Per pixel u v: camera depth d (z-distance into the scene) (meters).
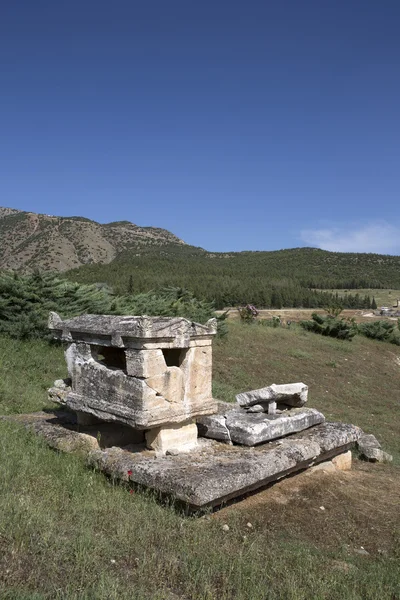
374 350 24.56
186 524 4.45
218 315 21.88
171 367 5.57
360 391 16.11
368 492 6.32
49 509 4.17
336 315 30.91
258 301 75.00
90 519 4.15
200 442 6.19
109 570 3.46
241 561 3.85
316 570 4.05
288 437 6.56
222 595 3.43
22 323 11.49
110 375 5.70
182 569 3.63
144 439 6.37
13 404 7.97
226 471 4.96
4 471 4.73
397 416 13.65
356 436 7.11
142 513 4.46
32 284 12.75
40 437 6.03
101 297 14.56
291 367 17.20
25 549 3.47
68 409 7.45
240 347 18.41
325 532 5.01
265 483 5.49
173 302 18.22
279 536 4.69
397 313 58.66
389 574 4.18
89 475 5.20
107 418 5.71
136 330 5.25
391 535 5.13
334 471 6.80
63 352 11.52
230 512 4.96
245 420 6.39
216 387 12.26
